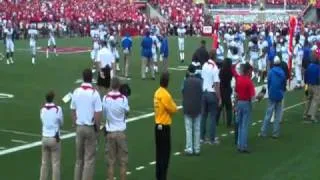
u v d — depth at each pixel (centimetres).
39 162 1498
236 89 1627
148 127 1911
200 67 1733
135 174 1393
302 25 5166
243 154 1598
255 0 7725
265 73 2983
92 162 1264
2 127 1877
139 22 6788
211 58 1692
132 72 3328
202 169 1445
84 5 6706
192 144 1594
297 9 7675
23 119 2003
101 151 1606
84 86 1256
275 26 5688
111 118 1272
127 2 7094
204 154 1595
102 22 6600
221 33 5378
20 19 5962
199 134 1577
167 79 1323
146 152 1595
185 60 4150
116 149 1288
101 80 1834
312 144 1722
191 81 1545
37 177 1370
